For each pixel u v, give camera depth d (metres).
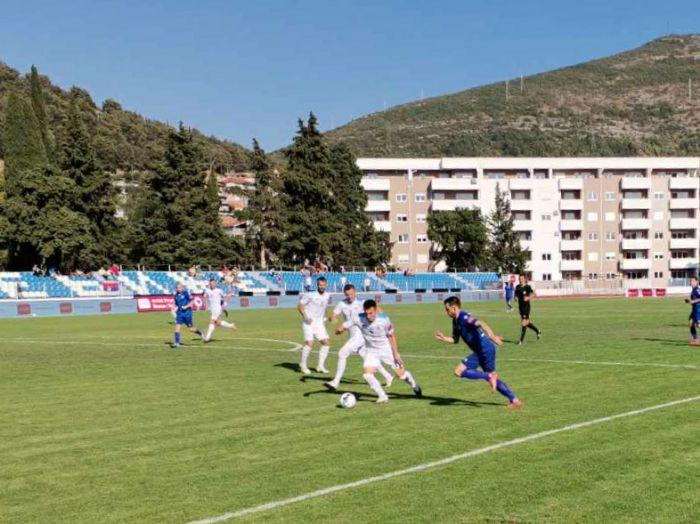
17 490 7.97
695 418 11.15
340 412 12.20
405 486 7.80
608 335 27.70
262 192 78.12
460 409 12.22
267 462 8.94
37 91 89.56
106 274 60.72
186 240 69.19
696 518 6.70
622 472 8.18
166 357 21.73
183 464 8.93
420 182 108.81
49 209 64.00
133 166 161.00
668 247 110.25
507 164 110.75
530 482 7.86
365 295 66.69
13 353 23.28
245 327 35.22
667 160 112.25
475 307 56.78
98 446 9.98
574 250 109.31
